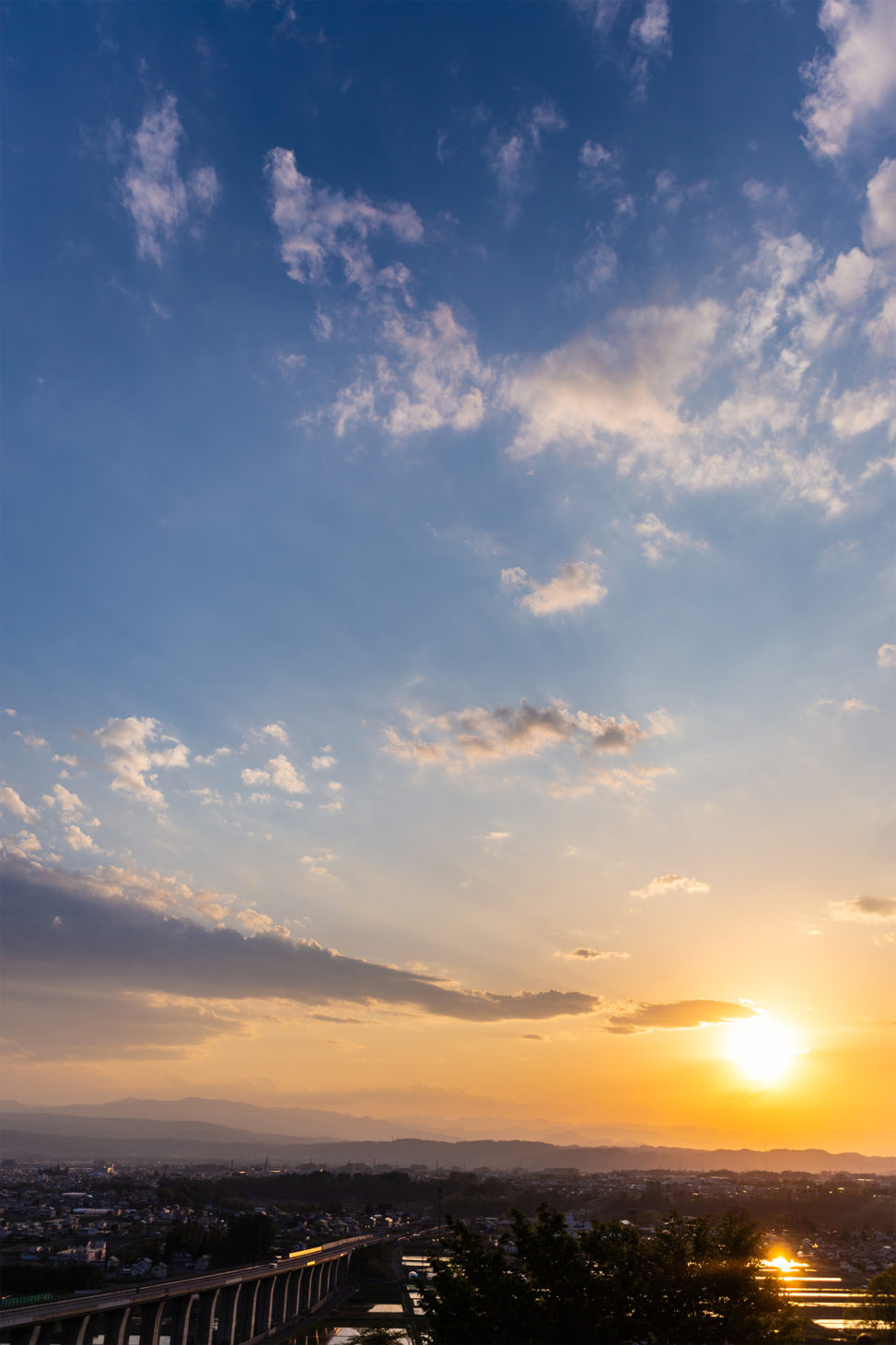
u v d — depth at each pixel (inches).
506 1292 1656.0
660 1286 1636.3
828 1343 3373.5
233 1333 5315.0
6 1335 3641.7
